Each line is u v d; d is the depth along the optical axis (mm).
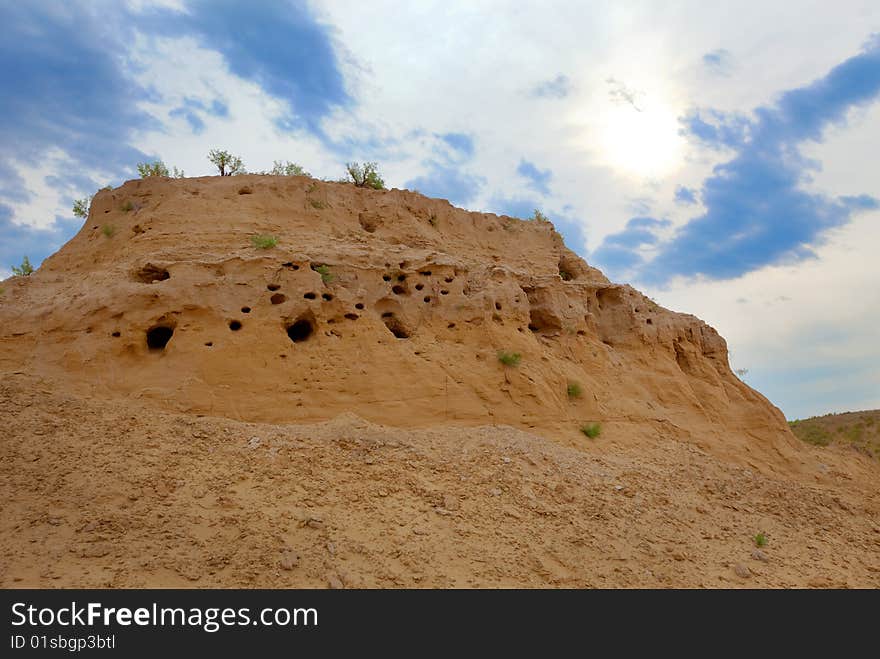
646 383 16453
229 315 12039
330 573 7551
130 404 10641
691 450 14844
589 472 11719
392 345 13023
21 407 9883
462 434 11984
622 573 8773
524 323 14828
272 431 10742
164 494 8570
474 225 18516
